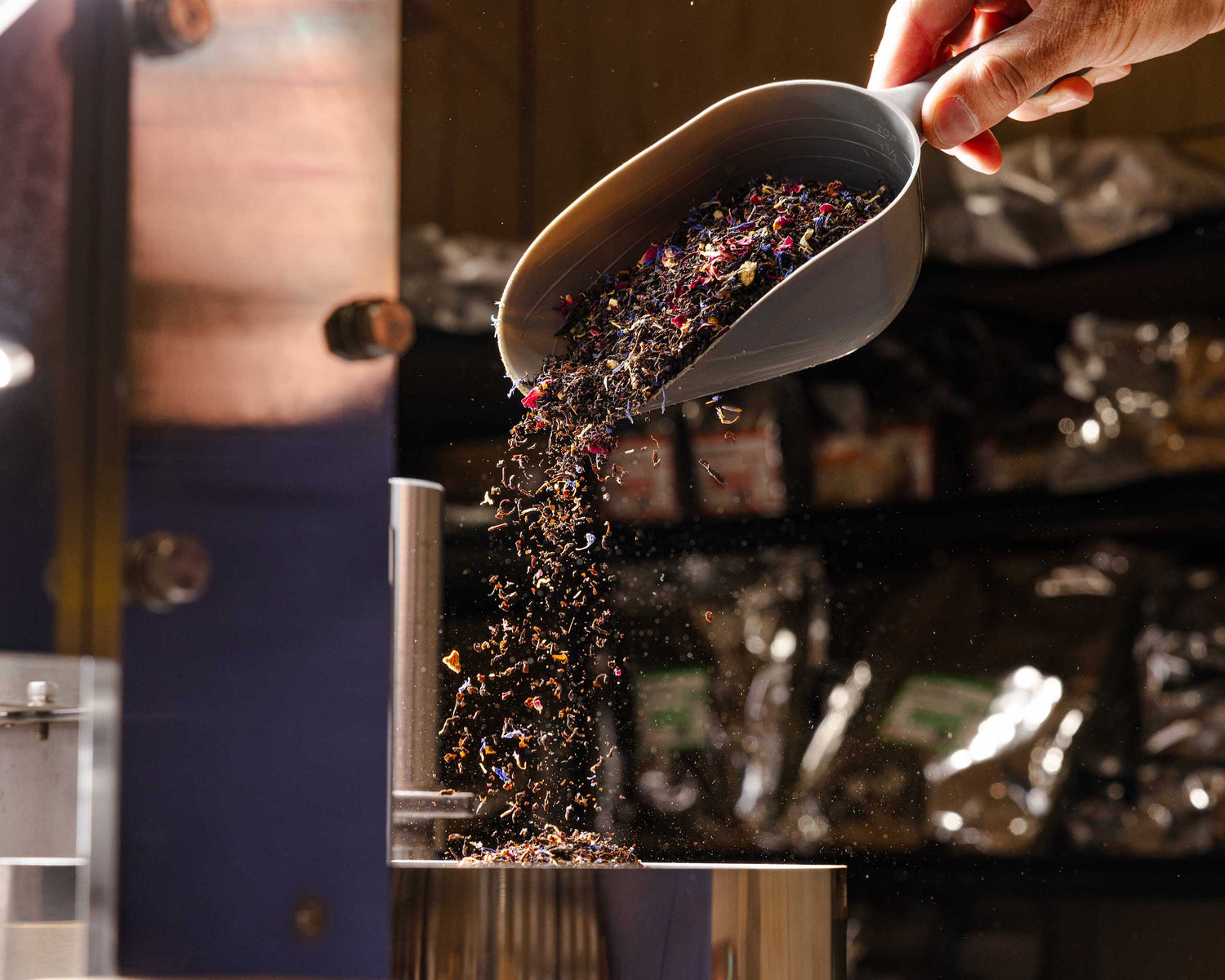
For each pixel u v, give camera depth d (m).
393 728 0.86
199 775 0.67
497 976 0.74
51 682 0.89
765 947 0.76
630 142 1.65
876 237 0.84
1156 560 1.42
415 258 1.47
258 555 0.68
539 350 0.94
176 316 0.67
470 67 1.59
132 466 0.67
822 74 1.59
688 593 1.53
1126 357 1.39
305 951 0.68
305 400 0.69
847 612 1.51
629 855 0.88
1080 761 1.36
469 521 1.42
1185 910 1.41
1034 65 0.93
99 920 0.67
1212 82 1.52
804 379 1.52
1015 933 1.43
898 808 1.40
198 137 0.68
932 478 1.46
